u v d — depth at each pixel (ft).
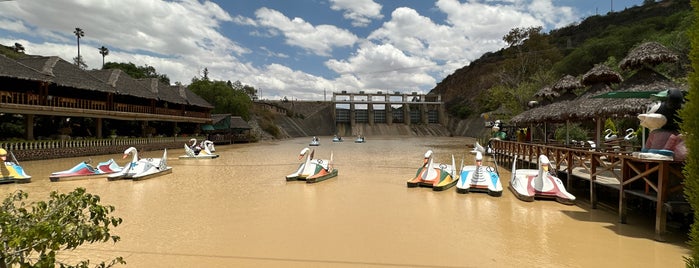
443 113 364.58
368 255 25.03
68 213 12.09
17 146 83.87
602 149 46.85
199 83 228.43
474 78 374.22
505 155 78.07
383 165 84.38
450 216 35.68
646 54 41.47
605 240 28.22
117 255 24.79
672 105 29.27
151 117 135.95
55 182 56.59
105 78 126.21
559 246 26.94
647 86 40.24
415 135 336.29
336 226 32.12
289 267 22.90
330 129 342.44
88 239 12.09
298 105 369.09
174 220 34.19
